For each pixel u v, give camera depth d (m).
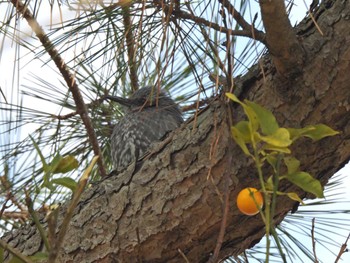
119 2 5.44
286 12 5.35
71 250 6.50
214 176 5.98
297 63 5.60
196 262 6.34
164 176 6.25
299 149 5.74
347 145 5.83
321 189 4.07
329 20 5.80
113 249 6.38
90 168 3.76
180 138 6.29
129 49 6.11
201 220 6.08
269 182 4.23
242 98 5.89
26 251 6.84
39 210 7.09
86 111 7.88
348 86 5.64
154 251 6.29
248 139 3.95
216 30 5.48
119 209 6.42
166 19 5.31
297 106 5.72
